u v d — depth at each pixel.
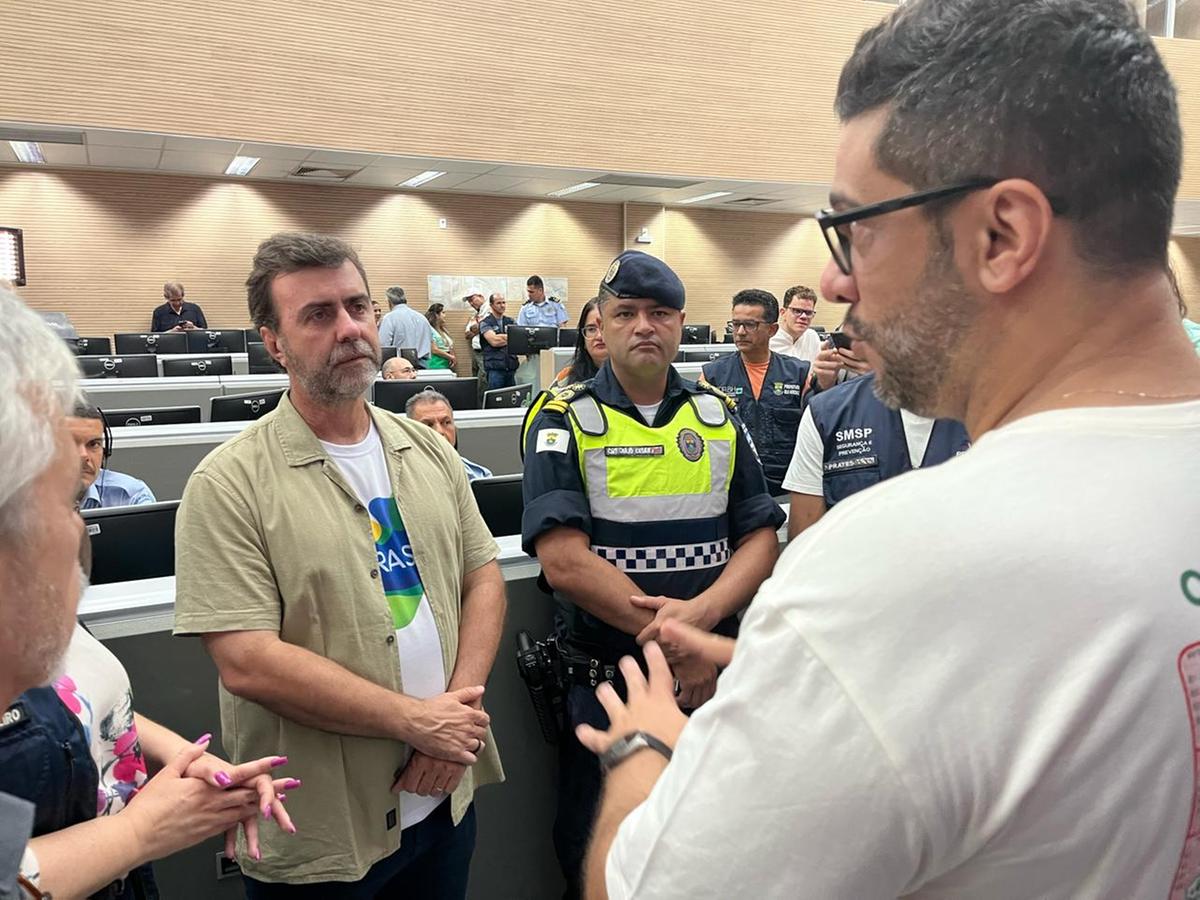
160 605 1.36
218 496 1.18
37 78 6.75
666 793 0.45
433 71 8.20
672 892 0.42
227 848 0.92
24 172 9.27
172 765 0.91
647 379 1.57
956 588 0.38
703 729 0.44
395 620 1.27
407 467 1.37
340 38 7.79
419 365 7.41
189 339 8.23
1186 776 0.38
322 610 1.21
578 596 1.44
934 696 0.37
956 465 0.43
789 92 9.86
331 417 1.30
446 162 8.56
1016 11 0.43
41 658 0.56
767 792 0.39
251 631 1.14
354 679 1.17
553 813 1.75
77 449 0.58
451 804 1.34
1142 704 0.36
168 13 7.12
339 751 1.21
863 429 1.72
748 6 9.48
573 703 1.50
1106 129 0.42
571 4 8.66
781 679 0.40
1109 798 0.37
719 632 1.58
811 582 0.41
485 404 4.65
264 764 0.93
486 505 2.18
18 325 0.53
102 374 5.49
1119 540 0.38
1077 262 0.44
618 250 12.26
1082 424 0.43
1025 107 0.43
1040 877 0.38
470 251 11.45
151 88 7.14
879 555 0.40
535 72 8.61
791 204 12.07
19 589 0.53
